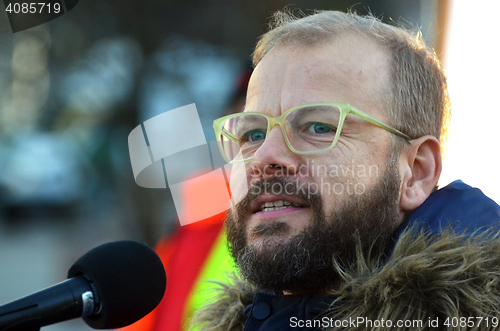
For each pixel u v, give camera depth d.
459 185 2.83
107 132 9.57
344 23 2.95
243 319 3.10
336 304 2.54
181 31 8.59
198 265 4.35
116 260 2.13
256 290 3.10
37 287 10.60
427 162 2.92
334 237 2.63
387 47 2.93
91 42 8.78
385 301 2.31
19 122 15.39
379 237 2.71
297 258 2.60
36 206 14.60
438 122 3.11
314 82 2.80
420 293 2.30
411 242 2.49
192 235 4.47
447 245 2.40
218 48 8.52
